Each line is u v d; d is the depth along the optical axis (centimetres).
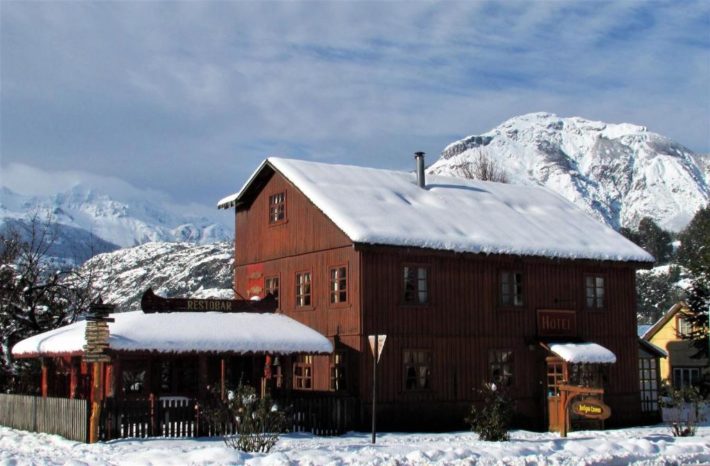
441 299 3166
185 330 2727
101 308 2477
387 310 3042
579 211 4041
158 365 2995
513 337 3312
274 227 3516
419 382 3077
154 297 2883
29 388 3612
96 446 2311
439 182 3878
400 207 3338
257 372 3014
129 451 2189
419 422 3045
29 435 2592
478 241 3209
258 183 3625
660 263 13450
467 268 3247
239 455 1931
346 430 2820
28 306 4034
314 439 2573
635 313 3672
